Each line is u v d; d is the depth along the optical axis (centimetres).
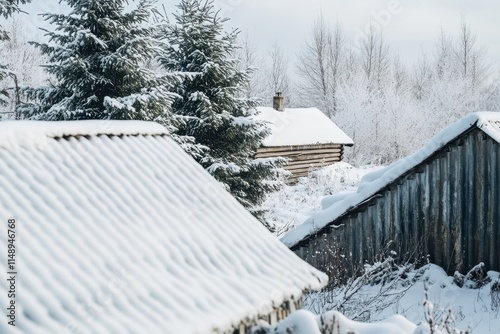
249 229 516
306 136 2717
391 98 3706
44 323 310
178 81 1215
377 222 1038
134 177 512
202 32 1260
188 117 1180
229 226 505
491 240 916
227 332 371
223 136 1268
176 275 406
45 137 497
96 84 1080
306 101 5138
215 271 433
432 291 903
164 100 1060
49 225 395
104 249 397
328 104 4838
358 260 1052
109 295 353
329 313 420
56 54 1058
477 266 914
